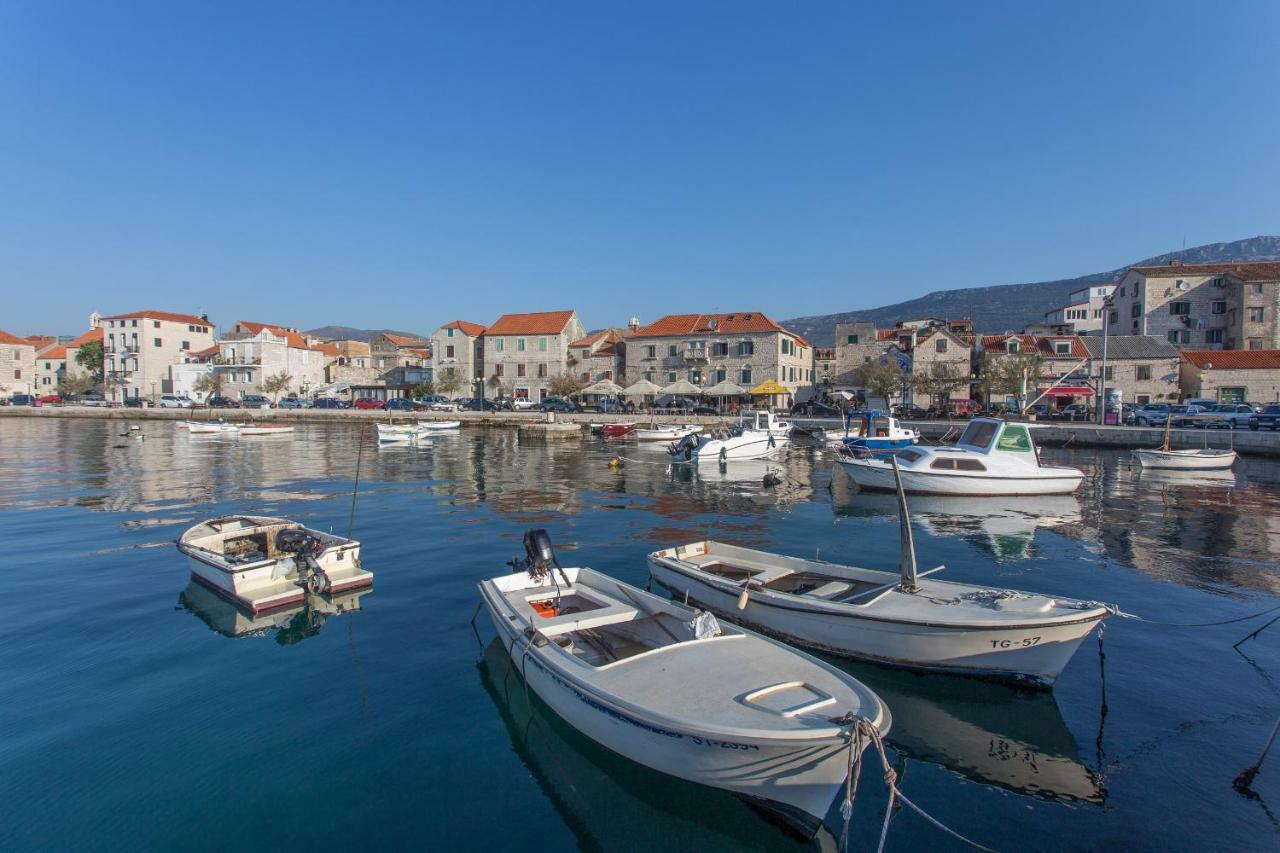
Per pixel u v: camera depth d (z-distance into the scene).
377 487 26.31
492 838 6.11
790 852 6.24
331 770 7.02
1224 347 60.91
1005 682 8.68
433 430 53.41
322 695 8.56
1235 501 23.12
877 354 65.31
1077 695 8.66
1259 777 6.98
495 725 7.92
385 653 9.82
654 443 44.88
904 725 7.99
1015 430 24.16
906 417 54.78
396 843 6.01
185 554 13.54
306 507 21.69
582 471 31.73
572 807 6.57
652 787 6.70
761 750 5.91
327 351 97.44
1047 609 8.72
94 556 15.06
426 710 8.22
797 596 10.05
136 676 9.02
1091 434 41.38
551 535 17.62
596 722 7.05
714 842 6.31
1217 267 62.59
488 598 9.88
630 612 9.13
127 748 7.34
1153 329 62.66
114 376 87.38
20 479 28.05
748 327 67.81
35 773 6.88
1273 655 9.80
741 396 67.12
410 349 89.56
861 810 6.58
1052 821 6.36
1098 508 21.83
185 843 5.95
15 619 11.03
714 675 7.06
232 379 84.44
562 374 71.69
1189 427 42.91
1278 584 13.28
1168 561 15.05
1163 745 7.57
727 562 12.17
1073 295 91.81
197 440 47.41
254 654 9.74
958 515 20.78
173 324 90.56
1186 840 6.09
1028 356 55.59
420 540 16.91
